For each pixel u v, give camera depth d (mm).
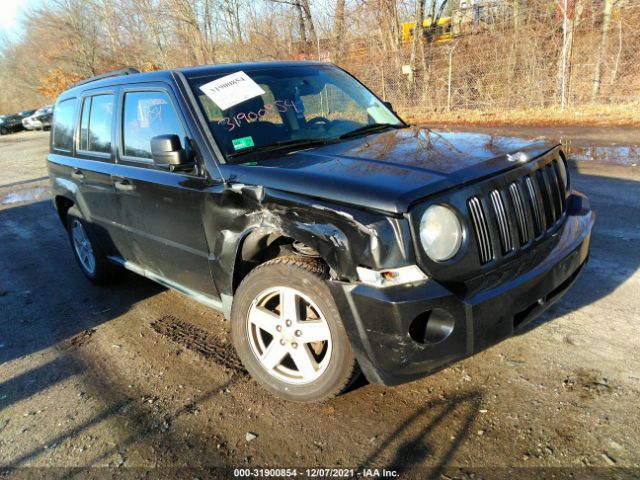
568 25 12297
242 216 2979
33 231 7926
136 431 2920
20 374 3697
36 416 3174
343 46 16641
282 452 2637
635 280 3943
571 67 12508
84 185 4574
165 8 22203
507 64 13766
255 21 19078
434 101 14906
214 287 3445
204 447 2734
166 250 3738
